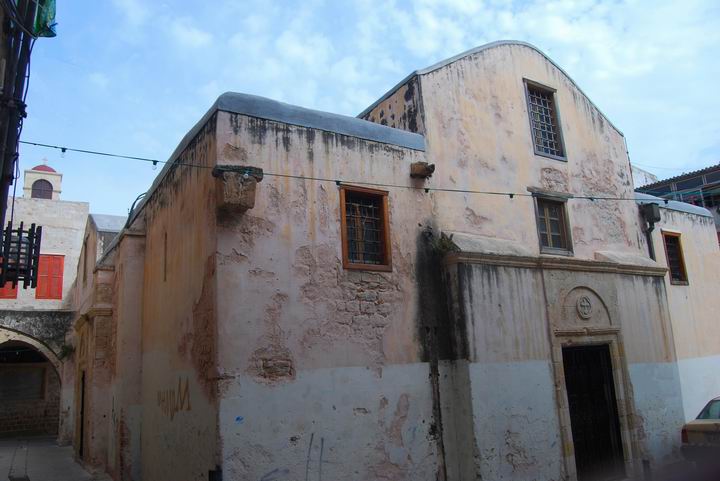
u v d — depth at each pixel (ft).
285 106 27.14
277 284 24.88
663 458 37.42
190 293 27.02
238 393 22.89
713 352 49.21
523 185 36.81
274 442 23.26
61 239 75.87
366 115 37.58
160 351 32.37
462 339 29.22
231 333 23.29
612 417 35.91
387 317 27.89
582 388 34.99
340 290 26.66
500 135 36.47
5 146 21.44
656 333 40.57
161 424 30.83
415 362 28.30
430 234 30.78
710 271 52.26
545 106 41.14
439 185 32.09
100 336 43.80
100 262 45.32
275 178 25.91
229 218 24.31
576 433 33.60
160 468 30.30
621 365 37.11
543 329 33.06
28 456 54.95
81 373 52.37
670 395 39.83
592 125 43.55
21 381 78.13
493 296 30.96
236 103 25.66
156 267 35.35
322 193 27.20
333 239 27.02
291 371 24.39
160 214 35.27
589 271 36.96
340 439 24.99
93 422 42.39
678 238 50.01
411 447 27.12
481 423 28.48
